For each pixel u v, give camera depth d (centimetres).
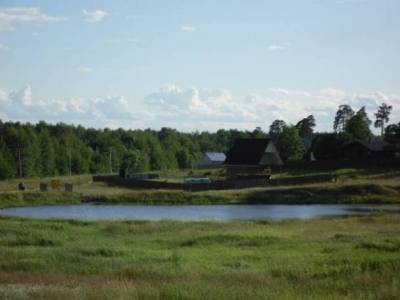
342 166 9681
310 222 4066
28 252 2491
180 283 1512
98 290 1407
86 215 5622
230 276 1725
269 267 1981
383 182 7538
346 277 1692
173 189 7800
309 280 1667
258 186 7750
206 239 2980
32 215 5662
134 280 1689
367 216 4512
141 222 4072
